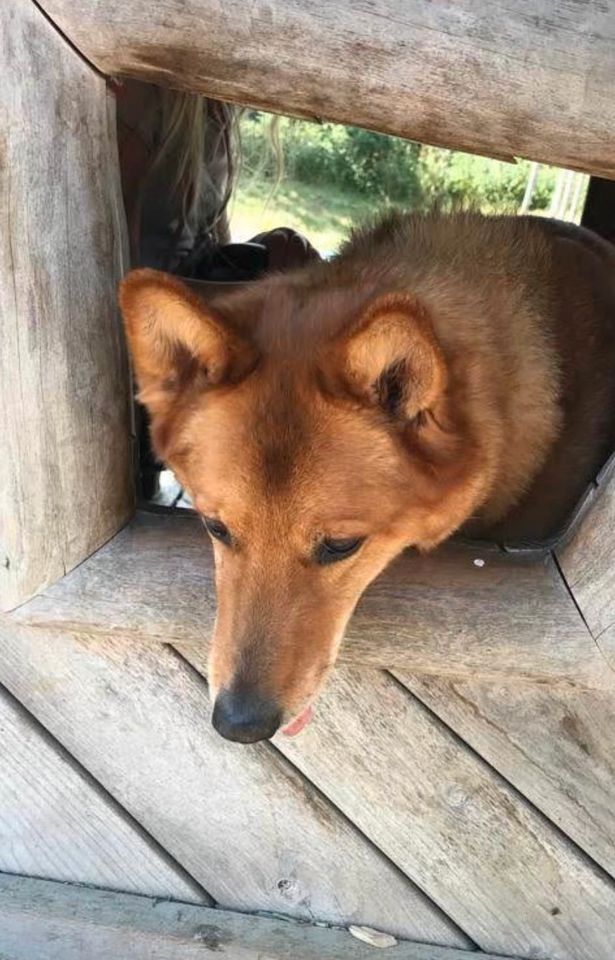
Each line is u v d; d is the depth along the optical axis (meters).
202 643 0.49
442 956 0.54
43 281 0.43
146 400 0.48
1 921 0.56
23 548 0.48
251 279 0.75
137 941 0.55
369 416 0.44
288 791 0.53
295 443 0.43
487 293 0.53
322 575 0.45
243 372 0.44
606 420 0.60
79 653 0.52
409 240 0.58
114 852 0.57
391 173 3.06
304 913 0.56
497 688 0.48
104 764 0.55
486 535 0.55
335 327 0.45
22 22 0.39
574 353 0.58
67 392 0.45
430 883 0.54
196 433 0.45
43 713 0.54
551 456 0.56
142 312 0.43
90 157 0.42
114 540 0.50
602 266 0.67
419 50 0.36
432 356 0.41
